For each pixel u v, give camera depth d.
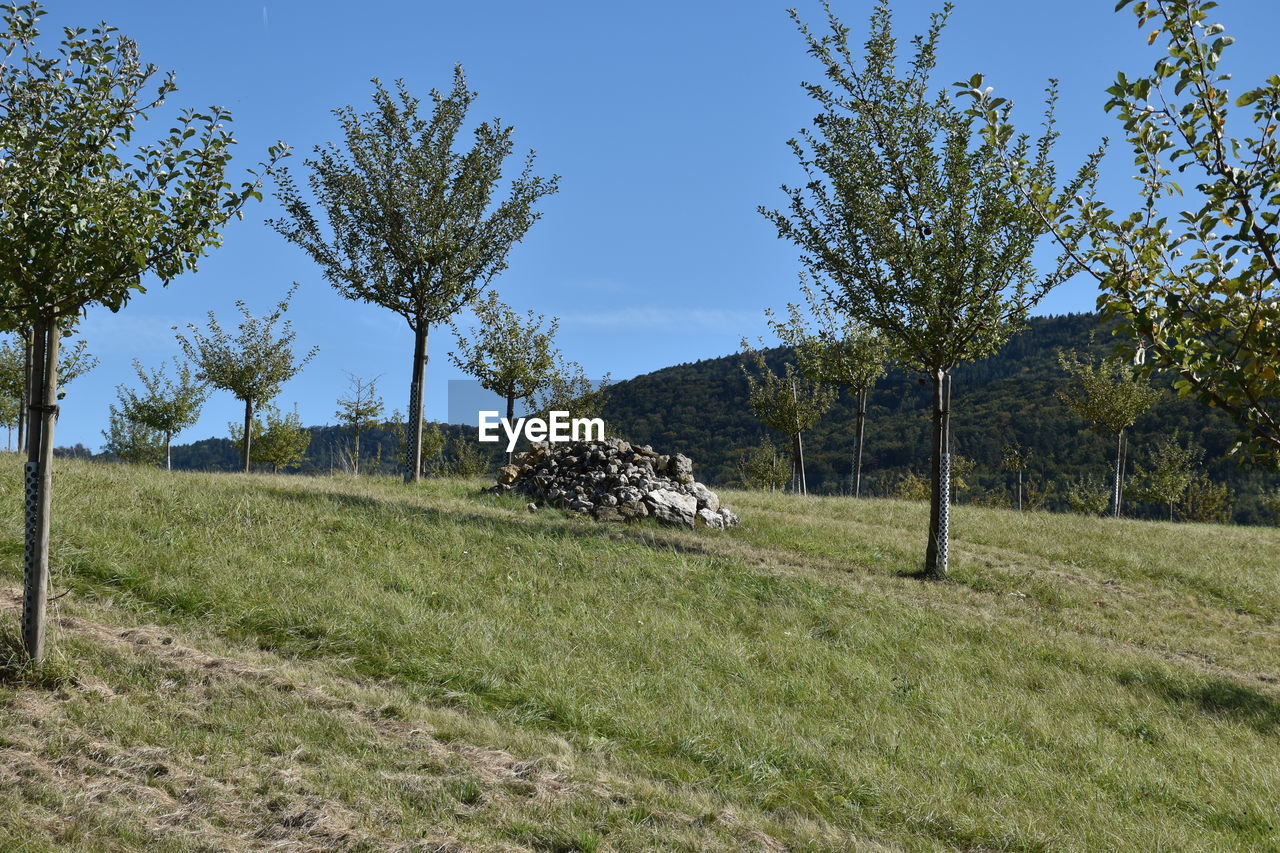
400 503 15.71
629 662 9.34
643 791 6.41
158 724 6.35
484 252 21.89
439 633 9.15
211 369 31.08
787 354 110.38
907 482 54.53
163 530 11.16
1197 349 4.45
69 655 7.21
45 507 7.01
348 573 10.86
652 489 18.38
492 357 30.75
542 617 10.47
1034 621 13.48
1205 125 4.47
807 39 15.81
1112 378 34.31
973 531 19.92
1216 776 8.30
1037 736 8.84
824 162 16.11
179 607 8.96
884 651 10.98
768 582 13.25
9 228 6.70
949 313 15.39
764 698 8.97
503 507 17.86
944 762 7.78
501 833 5.55
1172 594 16.17
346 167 21.08
